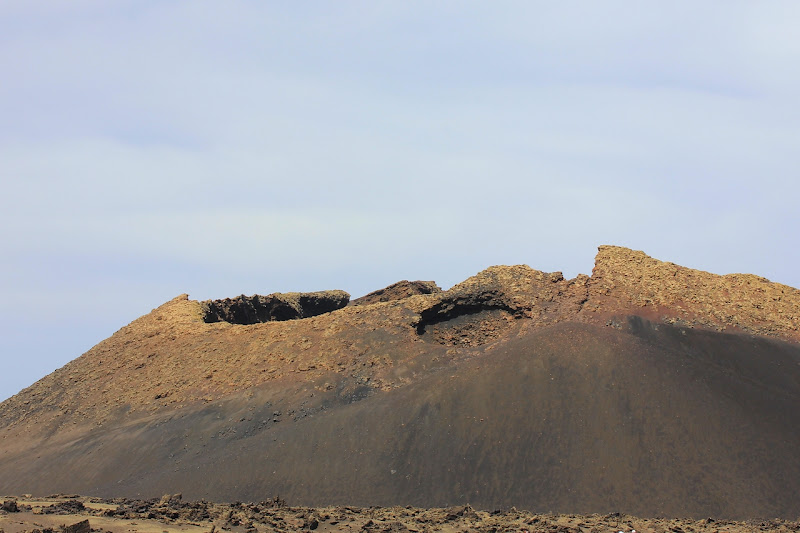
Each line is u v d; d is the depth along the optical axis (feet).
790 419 229.45
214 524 127.95
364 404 247.70
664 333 268.00
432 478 217.77
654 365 248.73
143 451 245.65
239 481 219.00
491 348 272.72
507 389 245.86
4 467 257.14
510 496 209.56
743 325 274.77
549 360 254.88
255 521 134.00
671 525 160.35
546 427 230.89
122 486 228.22
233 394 267.18
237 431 246.47
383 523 141.38
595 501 205.77
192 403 268.21
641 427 227.20
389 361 269.64
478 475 217.36
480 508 205.98
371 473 220.23
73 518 121.70
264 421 249.14
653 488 208.33
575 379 246.68
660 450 219.41
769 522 174.70
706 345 262.26
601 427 228.84
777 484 207.10
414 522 147.64
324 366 270.05
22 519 117.60
